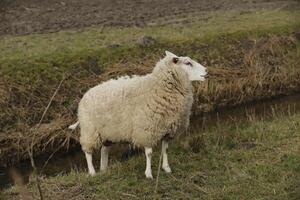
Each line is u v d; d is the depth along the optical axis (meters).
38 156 16.12
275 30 23.44
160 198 10.71
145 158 13.07
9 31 24.22
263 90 20.64
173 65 11.48
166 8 30.16
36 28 24.83
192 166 12.36
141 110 11.56
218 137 14.34
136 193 11.00
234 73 20.62
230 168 12.20
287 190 10.85
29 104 17.20
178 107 11.56
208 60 21.08
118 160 14.52
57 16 27.69
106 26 25.12
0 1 29.95
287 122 15.56
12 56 19.42
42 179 12.16
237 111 19.31
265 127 15.15
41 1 31.30
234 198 10.60
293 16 26.50
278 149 13.16
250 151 13.09
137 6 30.84
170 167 12.27
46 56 19.31
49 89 17.84
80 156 16.17
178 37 21.95
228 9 29.45
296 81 21.42
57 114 17.17
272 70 21.45
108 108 11.93
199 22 25.67
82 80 18.53
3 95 17.05
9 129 16.45
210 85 19.69
